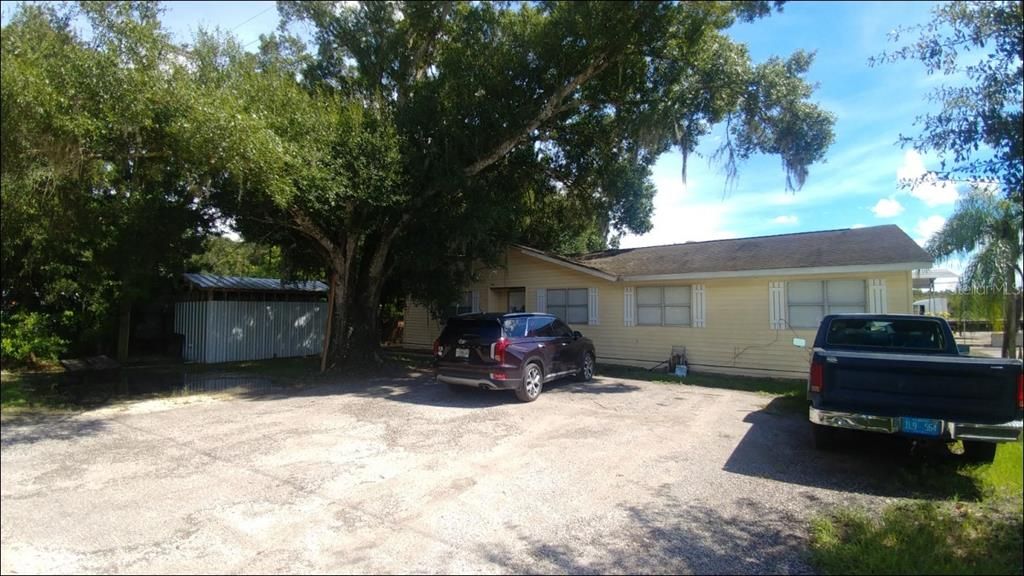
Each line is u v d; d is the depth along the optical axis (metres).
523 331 10.44
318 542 4.24
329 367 14.43
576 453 6.69
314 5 14.55
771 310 13.40
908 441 7.22
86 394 11.09
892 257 11.77
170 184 11.29
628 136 14.64
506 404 9.84
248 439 7.33
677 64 12.92
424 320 21.33
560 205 19.97
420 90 13.25
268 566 3.86
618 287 15.95
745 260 13.98
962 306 12.59
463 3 14.64
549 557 4.01
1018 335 11.90
